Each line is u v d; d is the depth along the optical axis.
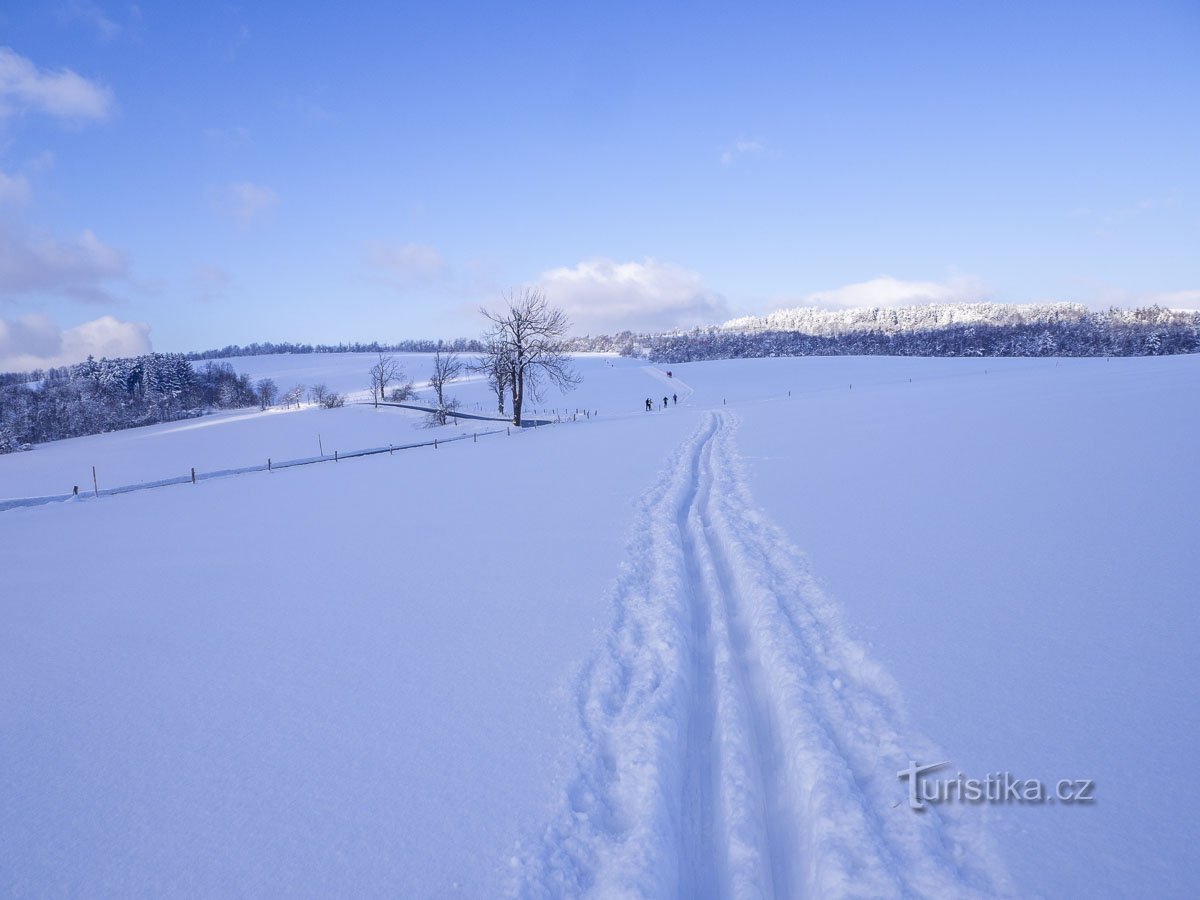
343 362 161.25
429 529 11.77
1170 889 3.15
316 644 6.77
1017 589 6.86
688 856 4.01
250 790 4.36
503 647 6.55
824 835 3.74
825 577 7.69
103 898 3.44
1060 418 19.22
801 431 22.73
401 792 4.29
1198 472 11.02
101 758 4.80
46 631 7.42
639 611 7.46
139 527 13.67
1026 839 3.56
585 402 67.56
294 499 16.22
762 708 5.51
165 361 113.19
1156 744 4.24
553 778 4.41
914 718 4.73
